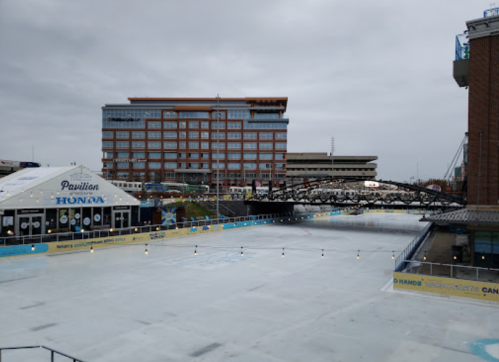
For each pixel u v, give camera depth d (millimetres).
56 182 38875
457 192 50656
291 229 57844
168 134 123812
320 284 23625
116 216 45000
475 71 25750
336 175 193125
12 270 27062
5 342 14430
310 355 13438
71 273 26297
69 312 17969
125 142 123750
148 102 134500
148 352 13633
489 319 17109
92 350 13773
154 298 20391
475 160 25641
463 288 20203
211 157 123750
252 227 60219
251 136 124125
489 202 25125
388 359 13133
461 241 35469
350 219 80250
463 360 13047
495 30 24969
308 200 66250
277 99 128500
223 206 68562
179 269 27922
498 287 19312
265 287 22844
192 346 14172
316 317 17438
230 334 15352
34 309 18391
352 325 16391
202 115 124062
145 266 28922
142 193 66312
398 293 21562
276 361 12977
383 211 111562
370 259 32469
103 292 21547
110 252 35250
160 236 44625
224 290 22125
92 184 42406
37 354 13367
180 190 76375
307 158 193125
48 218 38344
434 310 18391
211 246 39406
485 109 25359
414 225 65688
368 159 191500
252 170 123562
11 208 34812
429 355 13438
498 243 24375
